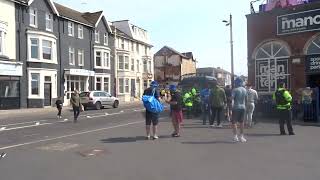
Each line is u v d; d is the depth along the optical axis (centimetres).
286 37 2361
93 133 1633
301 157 1048
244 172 881
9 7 3719
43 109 3722
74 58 4684
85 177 853
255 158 1038
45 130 1814
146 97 1411
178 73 9138
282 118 1505
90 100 3728
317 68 2248
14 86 3738
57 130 1803
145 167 941
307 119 1994
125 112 3072
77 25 4772
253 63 2495
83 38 4894
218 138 1418
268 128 1727
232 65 4184
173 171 895
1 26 3581
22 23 3869
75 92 2278
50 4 4241
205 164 967
